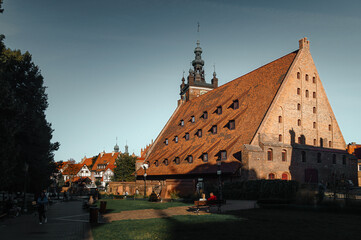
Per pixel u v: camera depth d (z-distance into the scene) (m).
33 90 43.41
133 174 85.06
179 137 63.16
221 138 50.12
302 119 47.91
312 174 46.62
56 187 103.31
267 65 55.16
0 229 17.41
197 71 84.31
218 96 62.34
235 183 38.53
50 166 52.53
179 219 18.64
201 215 20.53
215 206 27.08
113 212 24.70
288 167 44.47
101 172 140.25
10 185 38.97
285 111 46.22
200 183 47.72
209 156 48.31
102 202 24.45
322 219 17.78
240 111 51.16
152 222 17.77
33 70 44.12
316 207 21.67
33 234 15.45
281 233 13.58
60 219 22.42
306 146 47.28
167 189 47.41
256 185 34.34
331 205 21.52
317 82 50.84
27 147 41.78
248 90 53.97
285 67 50.06
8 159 27.80
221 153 46.22
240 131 47.28
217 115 56.62
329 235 13.10
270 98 47.22
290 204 23.50
